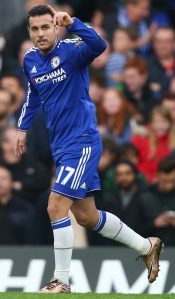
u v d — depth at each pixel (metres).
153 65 37.53
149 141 34.94
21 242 31.08
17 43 38.03
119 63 37.25
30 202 32.03
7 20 40.28
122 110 35.69
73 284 27.12
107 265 27.31
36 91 22.59
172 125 35.00
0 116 34.97
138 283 27.06
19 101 35.41
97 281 27.16
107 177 31.97
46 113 21.92
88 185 21.62
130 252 27.41
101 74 36.59
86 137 21.56
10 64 37.38
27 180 32.34
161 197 31.27
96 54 21.41
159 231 30.44
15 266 27.52
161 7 40.28
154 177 34.38
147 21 39.69
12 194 31.64
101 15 40.03
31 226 31.09
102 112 35.75
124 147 33.88
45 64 21.67
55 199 21.36
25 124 22.95
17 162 32.50
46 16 21.36
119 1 40.59
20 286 27.31
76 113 21.59
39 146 33.94
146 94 36.75
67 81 21.56
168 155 34.53
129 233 22.67
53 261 27.55
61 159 21.55
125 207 31.38
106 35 38.84
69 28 21.16
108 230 22.53
